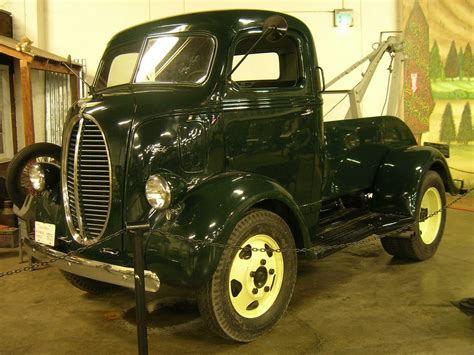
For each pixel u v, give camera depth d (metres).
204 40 3.43
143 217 3.09
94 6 7.53
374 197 4.64
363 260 4.83
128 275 2.92
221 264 2.96
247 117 3.41
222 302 2.99
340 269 4.57
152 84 3.50
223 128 3.30
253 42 3.69
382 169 4.66
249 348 3.12
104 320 3.60
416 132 7.49
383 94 7.91
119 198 3.12
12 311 3.78
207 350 3.11
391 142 4.88
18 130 7.17
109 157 3.12
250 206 3.06
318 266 4.66
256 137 3.47
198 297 3.00
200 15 3.56
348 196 4.75
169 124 3.14
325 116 7.92
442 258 4.83
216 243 2.89
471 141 7.32
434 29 7.34
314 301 3.82
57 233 3.45
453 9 7.27
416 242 4.56
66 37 7.54
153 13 7.58
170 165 3.13
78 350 3.15
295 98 3.68
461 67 7.30
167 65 3.52
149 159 3.09
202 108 3.23
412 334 3.24
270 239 3.28
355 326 3.38
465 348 3.04
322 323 3.44
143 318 2.57
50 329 3.47
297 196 3.77
